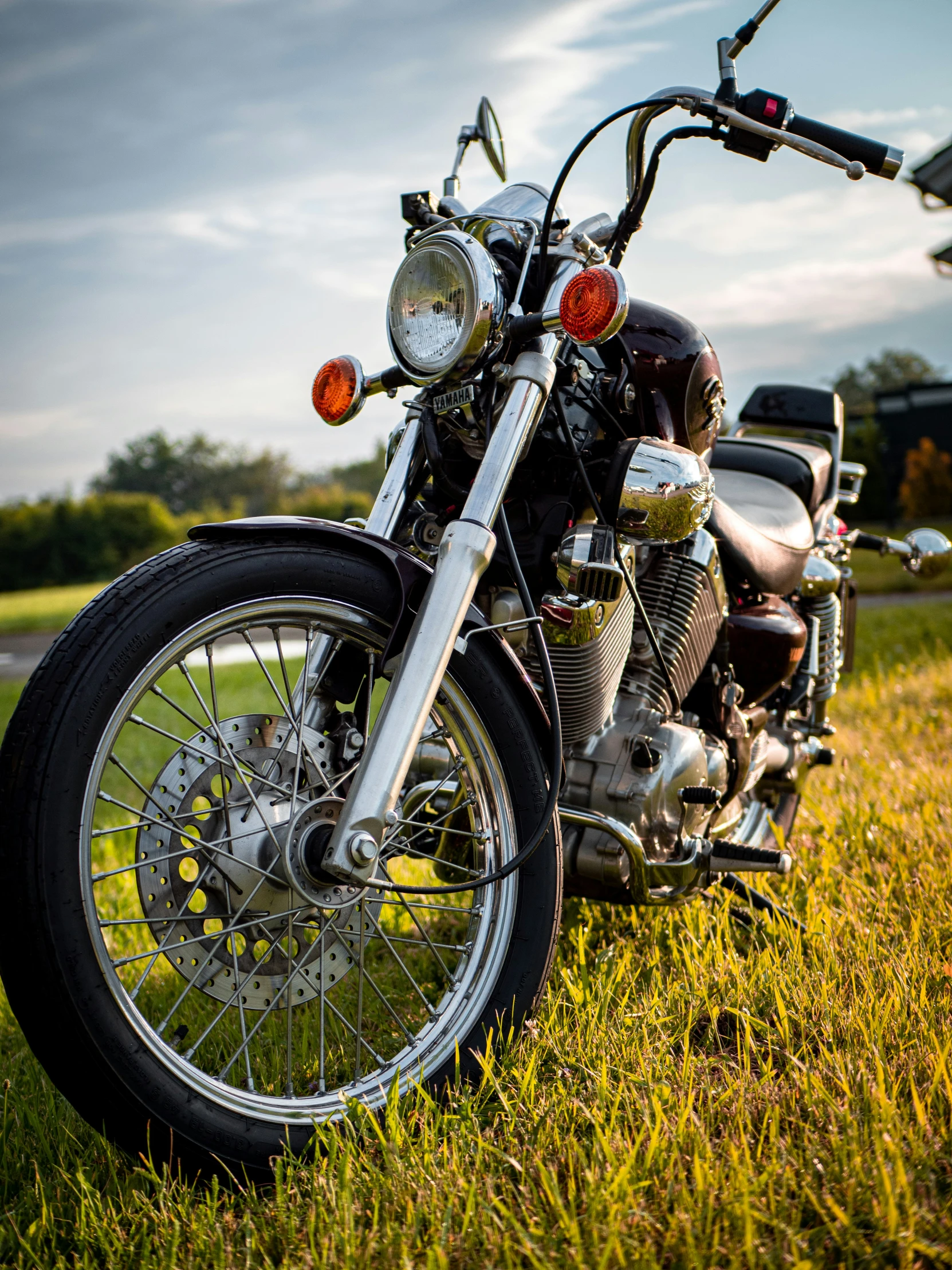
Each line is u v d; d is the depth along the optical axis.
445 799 1.98
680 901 2.14
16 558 43.00
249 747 1.60
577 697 1.91
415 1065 1.67
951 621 9.08
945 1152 1.44
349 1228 1.32
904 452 33.31
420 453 1.92
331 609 1.61
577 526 1.81
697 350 1.98
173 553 1.53
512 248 1.86
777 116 1.73
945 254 9.82
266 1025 2.00
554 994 1.99
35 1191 1.50
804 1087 1.62
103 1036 1.34
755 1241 1.26
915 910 2.37
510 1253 1.27
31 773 1.34
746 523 2.46
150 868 1.50
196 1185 1.43
